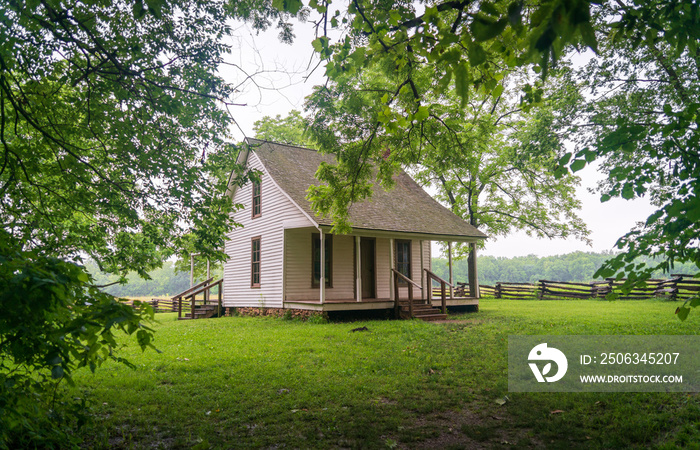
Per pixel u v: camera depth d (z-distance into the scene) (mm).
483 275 79875
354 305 16422
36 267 2773
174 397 6188
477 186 28188
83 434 4777
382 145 8586
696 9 3592
